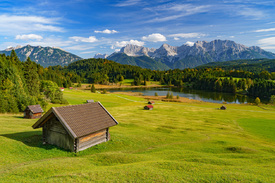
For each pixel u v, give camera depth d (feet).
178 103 383.24
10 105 177.88
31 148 66.03
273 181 45.60
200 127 158.81
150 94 562.25
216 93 611.06
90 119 76.33
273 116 247.09
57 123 70.69
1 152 58.54
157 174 46.62
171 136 115.75
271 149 94.79
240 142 109.40
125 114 222.89
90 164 56.34
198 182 43.91
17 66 308.19
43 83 297.94
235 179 45.91
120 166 52.75
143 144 90.12
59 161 55.57
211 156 72.59
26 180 41.57
